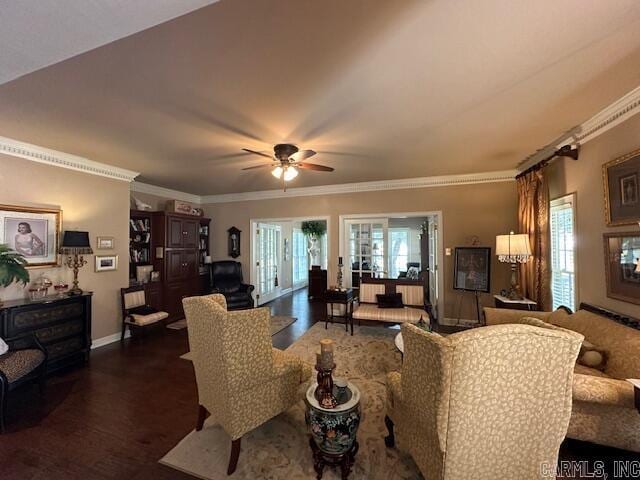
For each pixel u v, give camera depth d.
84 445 1.95
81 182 3.64
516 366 1.26
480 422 1.28
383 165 4.09
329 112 2.40
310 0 1.26
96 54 1.62
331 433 1.59
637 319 2.21
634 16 1.39
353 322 4.65
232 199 6.31
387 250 5.41
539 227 3.51
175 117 2.46
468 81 1.97
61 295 3.19
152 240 4.96
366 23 1.42
